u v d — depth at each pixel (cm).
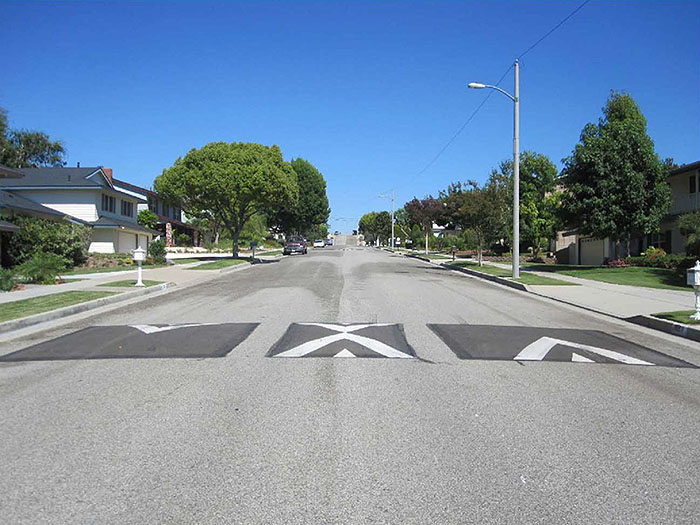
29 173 3878
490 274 2486
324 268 3044
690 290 1872
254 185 3556
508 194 3189
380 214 11481
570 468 455
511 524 370
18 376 734
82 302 1395
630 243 3238
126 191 4859
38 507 388
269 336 1001
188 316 1258
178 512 383
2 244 2592
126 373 746
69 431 530
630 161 2638
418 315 1268
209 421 558
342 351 876
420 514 381
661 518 379
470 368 782
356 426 546
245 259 3803
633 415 589
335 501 398
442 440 511
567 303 1591
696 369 807
